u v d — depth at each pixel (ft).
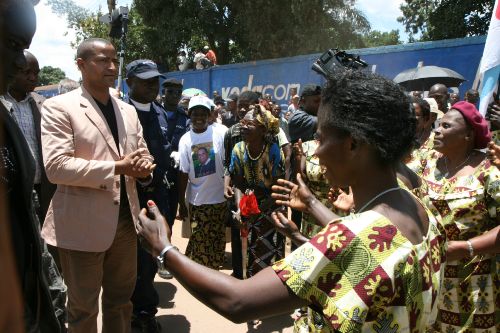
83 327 8.95
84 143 8.68
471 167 7.71
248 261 12.57
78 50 9.07
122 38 21.99
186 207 15.12
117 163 8.48
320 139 4.08
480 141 7.69
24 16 4.42
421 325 3.89
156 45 67.82
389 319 3.61
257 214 12.36
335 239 3.63
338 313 3.49
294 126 13.97
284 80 31.40
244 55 66.59
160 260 4.19
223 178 14.46
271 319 12.75
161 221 4.43
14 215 5.47
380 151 3.82
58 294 10.07
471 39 21.33
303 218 10.22
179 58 55.93
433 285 3.99
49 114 8.54
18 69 4.70
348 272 3.55
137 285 11.35
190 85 41.52
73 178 8.29
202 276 3.86
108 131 9.04
